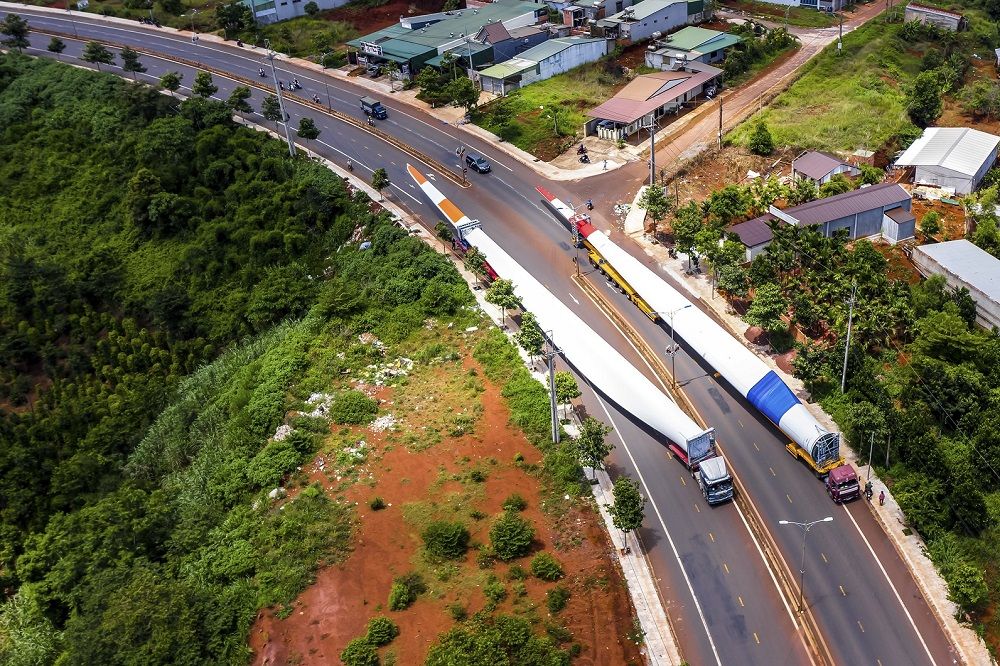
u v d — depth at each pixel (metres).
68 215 152.88
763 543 78.19
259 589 77.81
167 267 140.50
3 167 163.50
